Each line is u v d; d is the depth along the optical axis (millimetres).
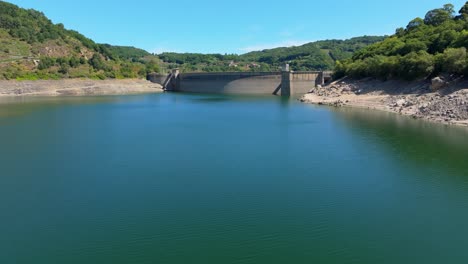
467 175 47969
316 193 43156
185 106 136750
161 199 42000
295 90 188000
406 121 85562
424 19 166125
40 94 191250
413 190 43531
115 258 30500
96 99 171625
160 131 81062
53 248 32000
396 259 29859
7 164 55281
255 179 48156
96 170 52375
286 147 64188
